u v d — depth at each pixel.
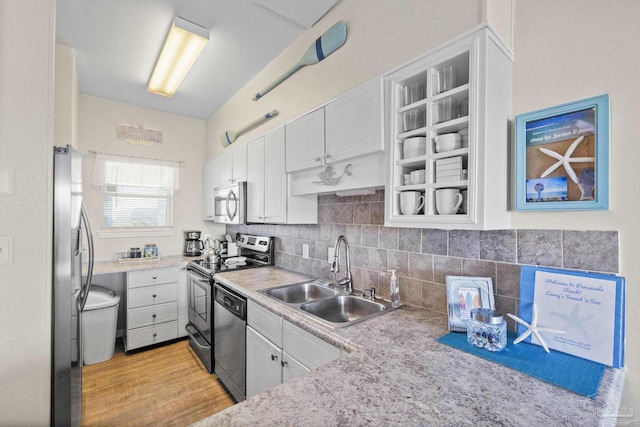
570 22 1.11
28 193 1.36
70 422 1.51
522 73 1.23
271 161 2.37
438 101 1.26
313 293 2.19
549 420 0.72
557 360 1.01
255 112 2.82
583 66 1.08
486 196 1.09
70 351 1.50
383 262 1.81
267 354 1.73
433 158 1.24
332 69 1.96
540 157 1.16
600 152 1.03
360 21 1.77
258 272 2.57
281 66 2.46
